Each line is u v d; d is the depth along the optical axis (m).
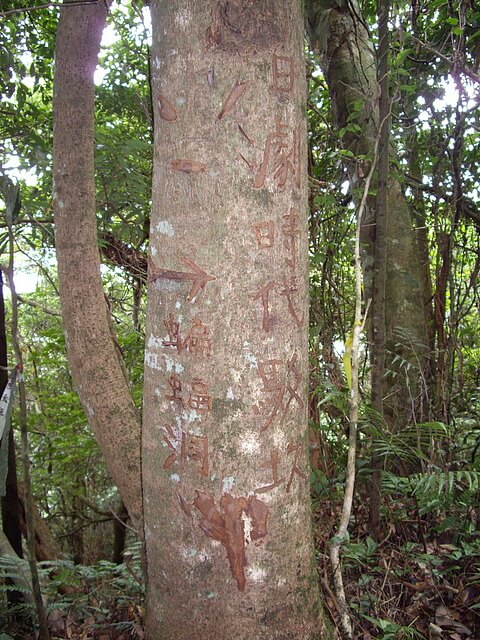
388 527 2.56
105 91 4.38
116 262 4.12
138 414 1.89
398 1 2.73
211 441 1.46
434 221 3.66
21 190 3.62
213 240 1.42
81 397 1.85
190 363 1.46
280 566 1.53
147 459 1.57
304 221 1.55
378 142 2.46
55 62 1.79
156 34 1.46
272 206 1.45
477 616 2.14
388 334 3.26
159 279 1.49
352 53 3.50
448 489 2.36
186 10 1.40
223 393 1.45
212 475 1.47
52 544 3.64
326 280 3.46
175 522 1.52
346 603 1.89
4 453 1.67
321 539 2.44
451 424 3.13
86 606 2.29
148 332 1.55
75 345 1.83
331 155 2.85
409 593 2.23
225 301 1.43
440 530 2.38
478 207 3.89
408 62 3.45
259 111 1.42
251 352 1.45
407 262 3.33
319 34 3.47
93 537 7.42
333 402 2.62
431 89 3.43
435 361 3.23
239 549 1.48
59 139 1.79
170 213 1.46
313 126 3.69
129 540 6.38
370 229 3.29
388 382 3.24
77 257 1.81
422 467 2.67
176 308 1.46
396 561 2.36
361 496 2.80
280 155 1.45
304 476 1.59
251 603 1.50
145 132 4.35
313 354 2.97
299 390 1.55
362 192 2.93
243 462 1.46
